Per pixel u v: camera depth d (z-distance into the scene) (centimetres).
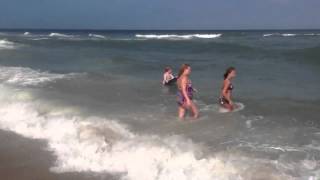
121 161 743
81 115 1019
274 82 1623
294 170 656
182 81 990
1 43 4372
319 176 631
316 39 6912
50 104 1141
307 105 1145
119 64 2361
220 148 766
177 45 4884
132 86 1476
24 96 1243
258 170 657
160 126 917
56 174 714
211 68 2194
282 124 937
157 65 2334
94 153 785
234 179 634
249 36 9288
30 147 847
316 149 755
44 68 2048
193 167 686
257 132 870
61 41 5712
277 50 3550
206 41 5925
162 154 744
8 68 1962
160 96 1272
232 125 926
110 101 1194
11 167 754
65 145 840
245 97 1271
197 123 941
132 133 867
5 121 1022
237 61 2698
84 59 2650
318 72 1986
